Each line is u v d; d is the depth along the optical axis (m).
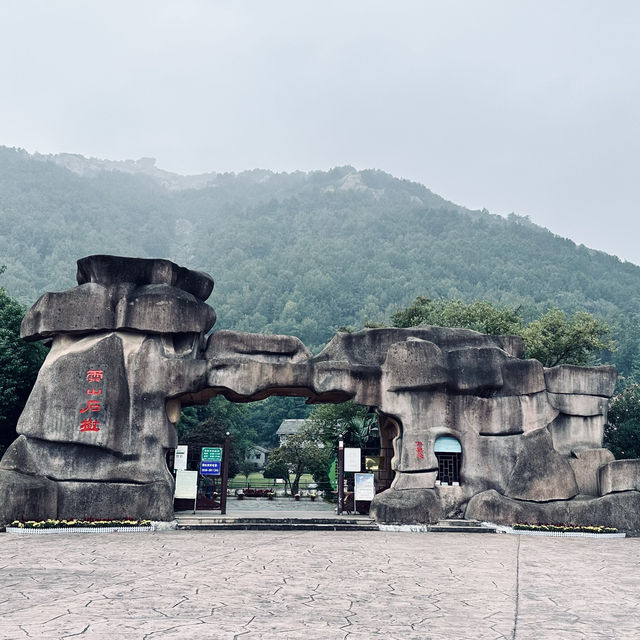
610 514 18.12
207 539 14.67
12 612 7.47
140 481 16.86
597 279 145.75
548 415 19.52
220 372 17.88
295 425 67.06
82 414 16.81
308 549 13.40
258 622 7.29
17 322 22.91
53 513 16.06
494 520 17.98
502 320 31.95
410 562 12.02
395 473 19.53
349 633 6.94
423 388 18.89
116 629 6.79
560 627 7.46
